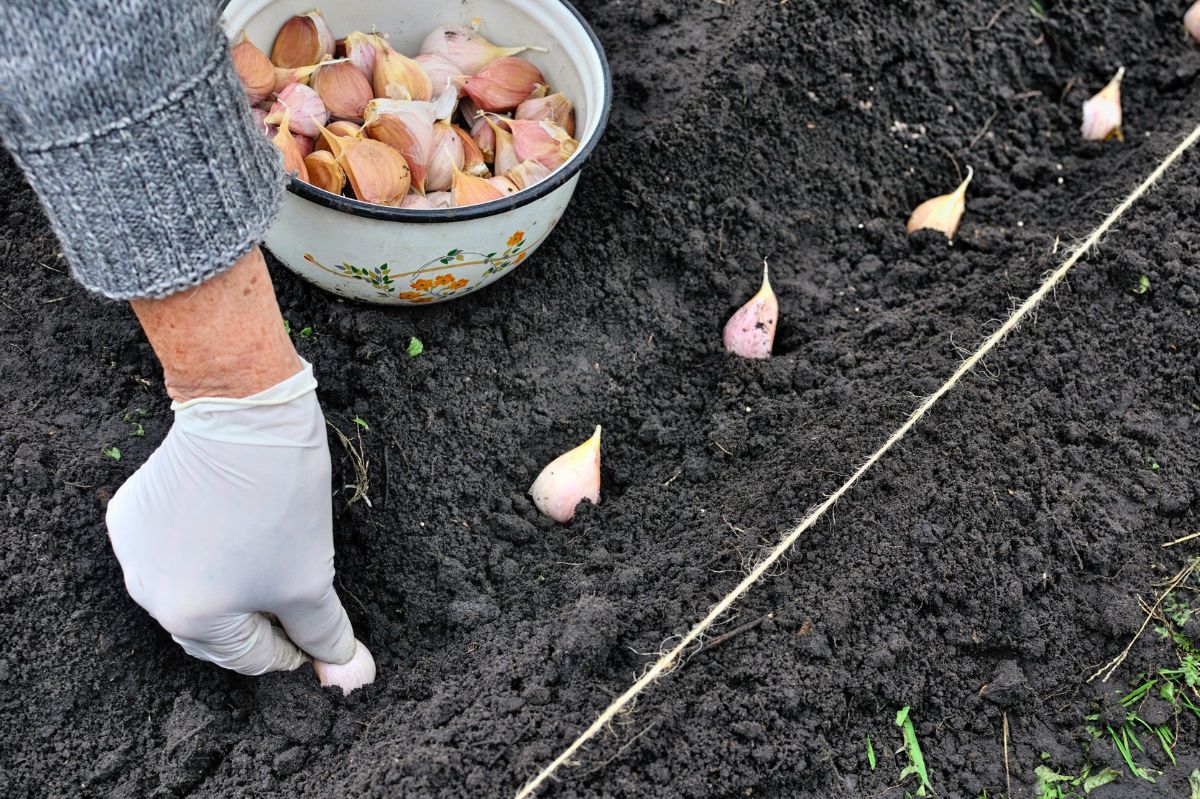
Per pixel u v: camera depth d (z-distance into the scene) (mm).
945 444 2199
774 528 2092
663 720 1814
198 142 1312
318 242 1956
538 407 2332
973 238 2676
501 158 2213
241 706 1956
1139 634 2039
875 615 1996
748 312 2451
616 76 2699
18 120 1241
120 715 1896
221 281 1453
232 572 1606
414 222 1876
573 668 1890
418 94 2189
